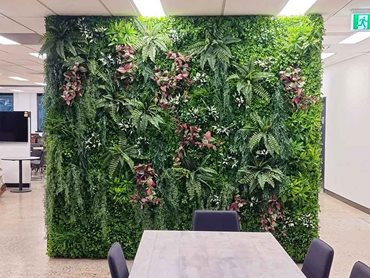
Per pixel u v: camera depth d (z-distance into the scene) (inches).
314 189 192.2
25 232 243.9
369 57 300.7
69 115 191.3
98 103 189.5
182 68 189.9
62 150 191.5
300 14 188.2
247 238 129.6
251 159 190.2
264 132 187.6
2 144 414.6
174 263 104.0
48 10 180.5
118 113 191.3
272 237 131.9
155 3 170.6
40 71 434.6
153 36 189.6
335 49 287.0
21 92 692.7
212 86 189.8
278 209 191.2
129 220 195.8
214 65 186.7
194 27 190.1
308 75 189.5
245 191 190.5
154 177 193.5
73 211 194.1
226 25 189.0
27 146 414.9
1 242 223.8
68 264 190.4
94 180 193.3
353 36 240.5
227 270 99.2
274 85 189.3
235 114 191.0
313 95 189.8
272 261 106.4
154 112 190.5
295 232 192.9
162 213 192.9
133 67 190.1
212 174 191.3
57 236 196.4
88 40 189.5
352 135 332.2
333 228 260.8
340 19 198.8
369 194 298.5
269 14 186.9
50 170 192.5
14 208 310.0
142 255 110.2
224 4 170.9
